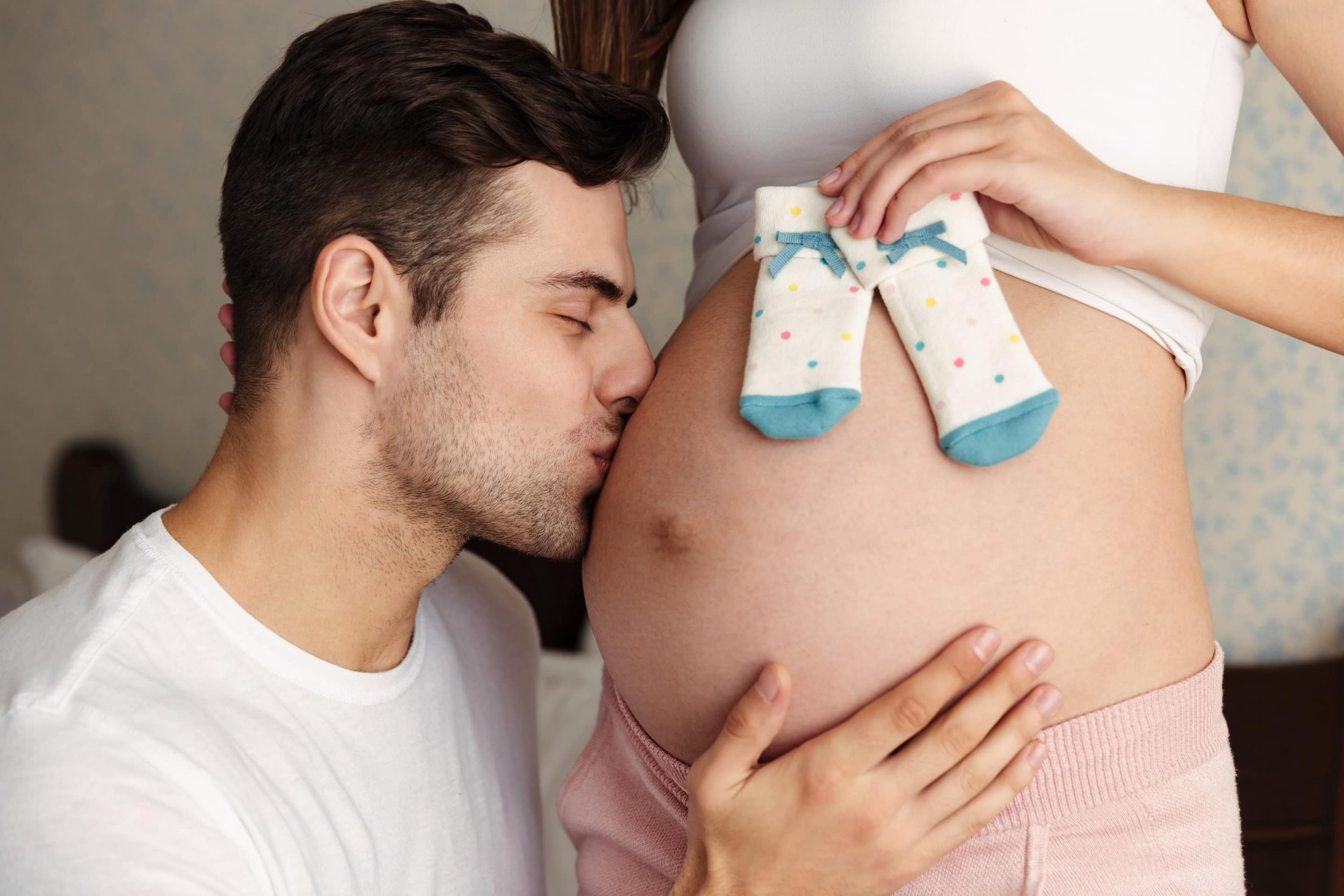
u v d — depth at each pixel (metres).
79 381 2.56
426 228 0.79
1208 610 0.78
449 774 0.94
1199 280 0.69
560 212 0.81
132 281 2.46
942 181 0.67
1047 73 0.76
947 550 0.70
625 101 0.83
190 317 2.43
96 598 0.80
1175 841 0.73
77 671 0.75
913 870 0.71
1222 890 0.75
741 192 0.90
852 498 0.71
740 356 0.78
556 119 0.80
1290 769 1.68
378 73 0.79
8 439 2.66
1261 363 1.72
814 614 0.72
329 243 0.80
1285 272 0.68
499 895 0.97
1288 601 1.77
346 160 0.80
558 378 0.82
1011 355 0.68
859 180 0.71
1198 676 0.74
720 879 0.75
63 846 0.68
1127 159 0.76
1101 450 0.72
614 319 0.86
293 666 0.83
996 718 0.68
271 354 0.83
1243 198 0.70
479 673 1.04
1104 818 0.72
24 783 0.70
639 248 2.00
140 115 2.36
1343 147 0.74
